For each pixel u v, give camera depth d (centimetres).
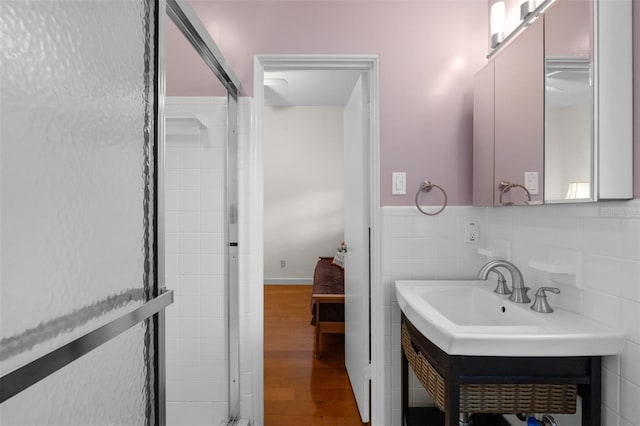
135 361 72
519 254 155
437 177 182
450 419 103
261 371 190
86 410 56
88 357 57
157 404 81
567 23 113
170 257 186
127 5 71
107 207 63
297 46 182
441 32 182
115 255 65
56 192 50
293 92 428
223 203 184
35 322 46
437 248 181
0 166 41
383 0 182
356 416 206
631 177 101
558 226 129
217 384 185
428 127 182
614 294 104
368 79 197
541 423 117
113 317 64
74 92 54
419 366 134
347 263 251
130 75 72
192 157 185
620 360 100
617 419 100
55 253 50
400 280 180
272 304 431
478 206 176
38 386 46
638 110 100
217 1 182
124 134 69
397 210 182
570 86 112
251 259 184
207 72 183
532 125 131
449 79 182
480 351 101
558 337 99
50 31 50
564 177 115
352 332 231
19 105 44
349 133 241
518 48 140
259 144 187
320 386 240
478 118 172
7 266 42
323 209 534
